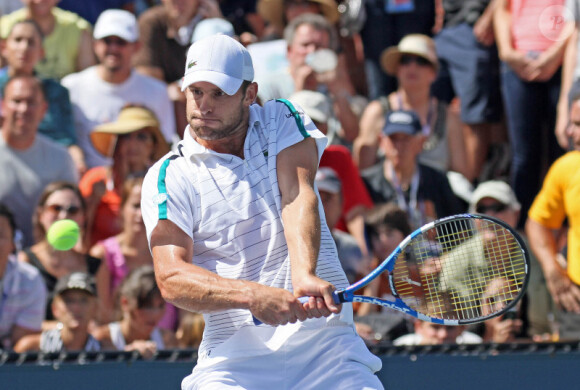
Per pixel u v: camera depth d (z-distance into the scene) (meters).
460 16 28.77
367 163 27.09
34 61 26.84
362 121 27.47
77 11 30.70
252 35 30.41
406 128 25.08
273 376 11.84
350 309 12.18
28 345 20.00
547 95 27.23
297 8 29.86
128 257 22.97
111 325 20.58
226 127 11.55
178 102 29.11
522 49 27.20
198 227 11.75
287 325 11.82
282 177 11.79
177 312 22.23
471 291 15.83
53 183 23.05
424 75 27.12
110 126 25.53
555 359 16.47
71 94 27.41
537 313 21.91
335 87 27.31
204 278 11.11
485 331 21.03
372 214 22.77
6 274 20.80
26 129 24.78
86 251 23.42
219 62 11.32
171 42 29.64
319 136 12.11
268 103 12.44
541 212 21.50
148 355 16.59
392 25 29.34
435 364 16.67
